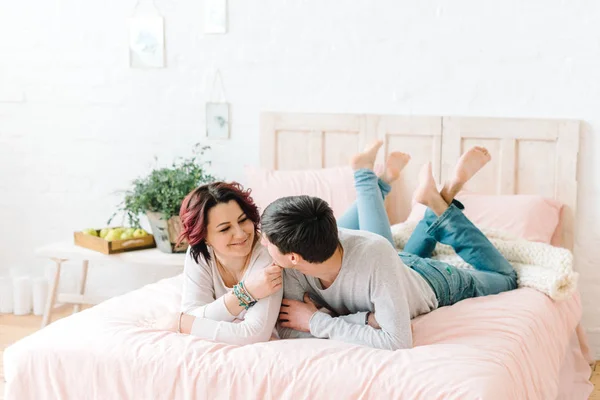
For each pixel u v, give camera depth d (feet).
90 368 6.63
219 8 12.14
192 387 6.36
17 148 13.20
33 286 12.84
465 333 7.07
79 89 12.84
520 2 10.84
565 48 10.73
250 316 6.98
